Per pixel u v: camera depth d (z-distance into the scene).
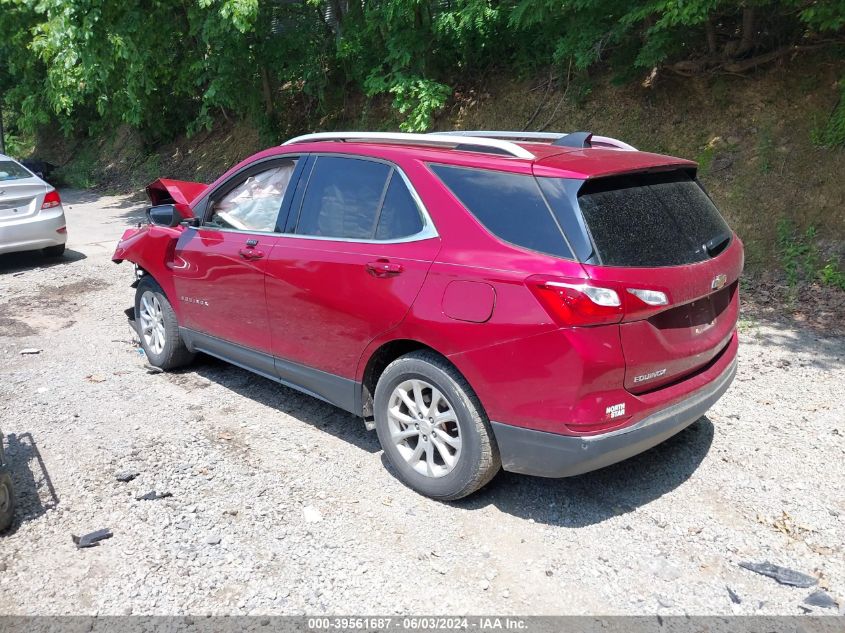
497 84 11.94
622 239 3.28
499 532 3.53
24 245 9.55
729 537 3.46
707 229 3.80
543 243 3.26
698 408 3.67
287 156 4.62
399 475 4.05
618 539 3.46
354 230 4.05
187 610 2.99
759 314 6.62
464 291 3.43
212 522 3.61
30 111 21.42
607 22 9.05
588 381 3.14
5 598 3.07
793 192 7.75
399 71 11.41
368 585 3.14
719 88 8.98
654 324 3.32
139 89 14.41
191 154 18.61
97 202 16.98
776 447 4.32
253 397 5.23
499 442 3.46
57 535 3.51
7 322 7.22
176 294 5.36
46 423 4.79
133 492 3.89
